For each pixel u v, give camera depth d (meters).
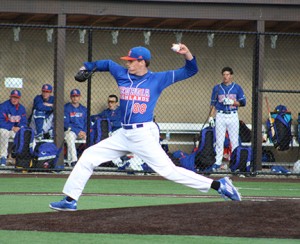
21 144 39.50
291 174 39.75
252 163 40.88
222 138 41.34
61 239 18.91
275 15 44.38
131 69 22.52
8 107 43.47
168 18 43.88
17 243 18.39
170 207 22.41
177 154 40.69
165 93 49.91
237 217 21.11
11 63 48.12
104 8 43.09
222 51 50.31
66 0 42.53
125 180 37.28
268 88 50.50
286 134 43.62
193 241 18.86
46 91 44.97
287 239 19.19
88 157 22.55
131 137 22.42
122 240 18.86
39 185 33.88
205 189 23.09
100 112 48.88
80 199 28.55
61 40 42.31
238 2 43.91
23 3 42.19
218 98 41.38
